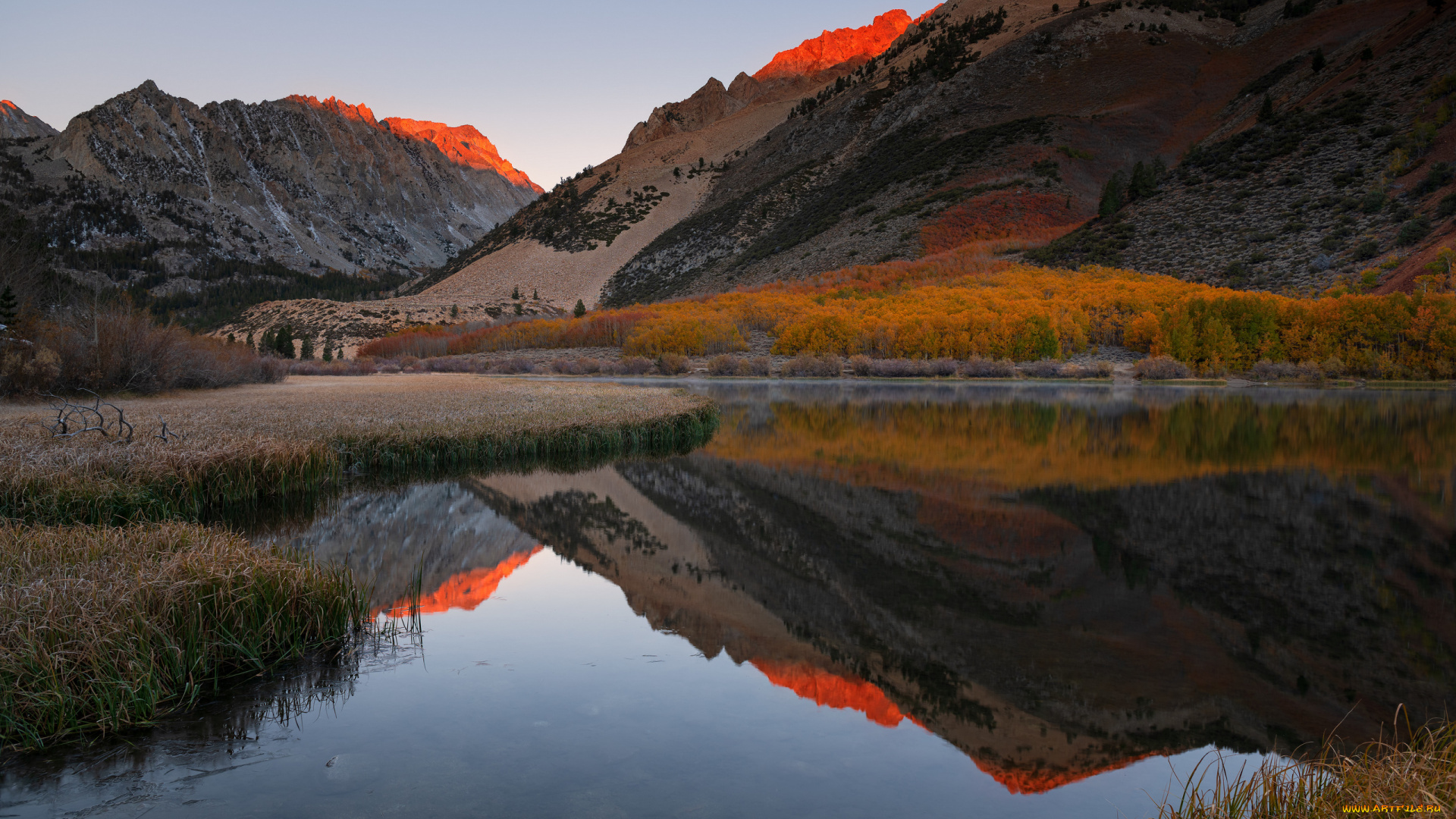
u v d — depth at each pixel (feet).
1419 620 29.32
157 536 27.22
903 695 21.74
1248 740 19.31
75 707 18.24
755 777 16.66
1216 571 36.19
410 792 15.61
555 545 41.14
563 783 16.19
